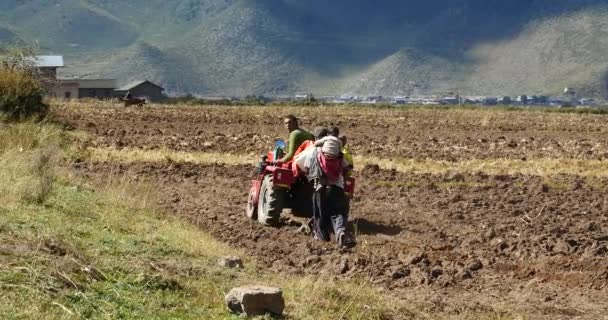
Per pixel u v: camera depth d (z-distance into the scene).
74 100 73.06
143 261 11.17
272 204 16.50
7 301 8.81
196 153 28.47
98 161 24.80
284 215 17.95
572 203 20.02
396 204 19.47
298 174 16.17
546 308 11.60
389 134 41.88
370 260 13.48
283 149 17.41
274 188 16.52
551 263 13.98
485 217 17.97
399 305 10.98
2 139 22.73
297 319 9.88
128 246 12.16
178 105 75.44
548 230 16.47
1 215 12.52
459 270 13.32
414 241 15.59
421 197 20.50
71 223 13.20
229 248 14.11
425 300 11.54
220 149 30.83
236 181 22.42
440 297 11.90
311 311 10.27
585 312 11.52
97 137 33.00
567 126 52.47
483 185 22.70
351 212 18.31
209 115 54.03
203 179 22.70
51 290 9.35
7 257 9.91
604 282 12.96
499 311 11.35
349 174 15.74
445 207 19.22
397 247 14.87
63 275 9.67
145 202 16.97
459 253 14.70
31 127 25.92
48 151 18.94
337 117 57.28
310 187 16.62
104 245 11.90
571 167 27.56
